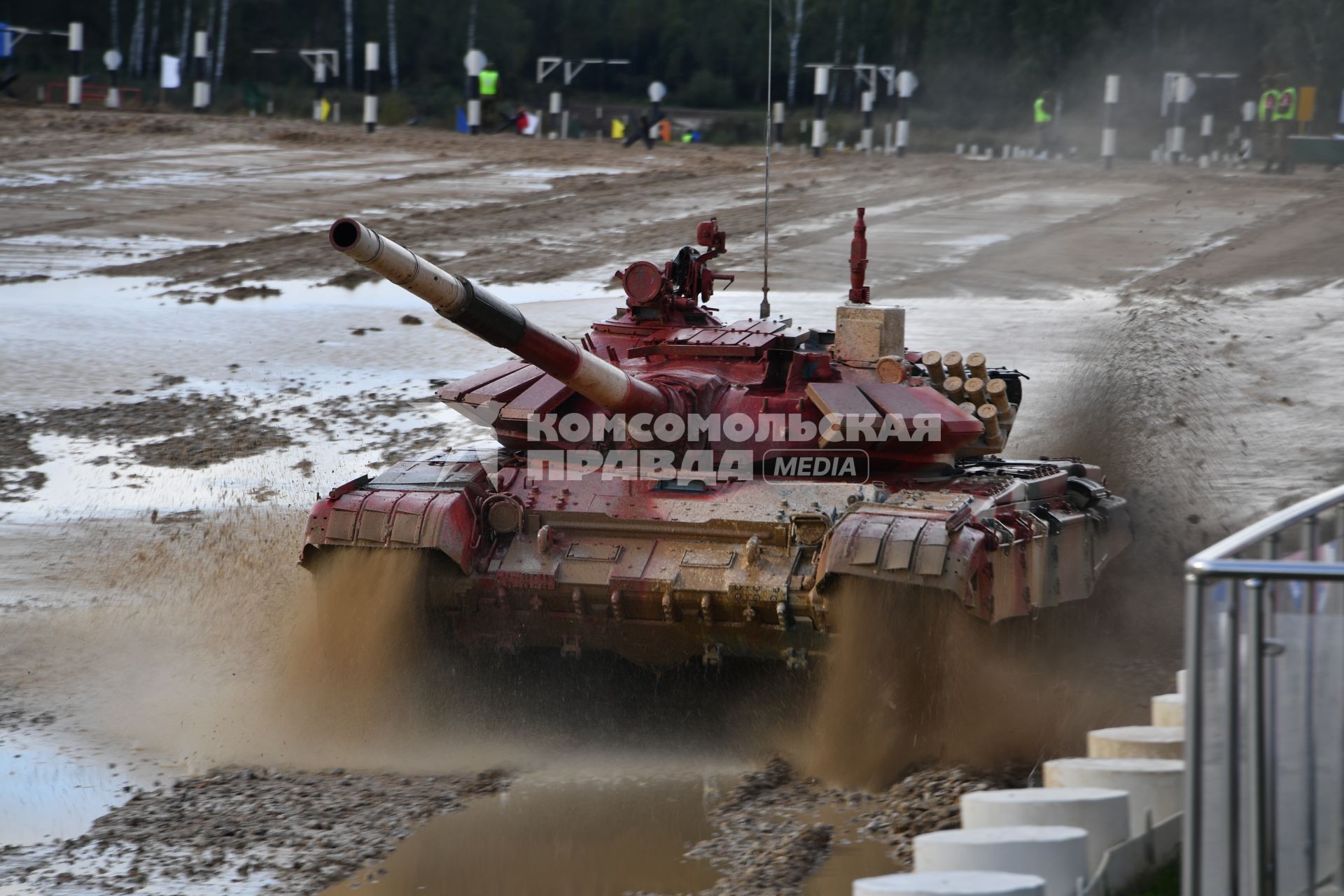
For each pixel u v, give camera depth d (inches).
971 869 961.5
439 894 1135.6
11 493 2490.2
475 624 1589.6
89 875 1170.0
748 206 5255.9
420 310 3784.5
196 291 3961.6
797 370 1777.8
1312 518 1035.3
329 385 3144.7
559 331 3390.7
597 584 1521.9
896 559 1403.8
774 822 1277.1
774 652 1530.5
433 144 7111.2
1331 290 3757.4
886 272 4121.6
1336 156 6889.8
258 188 5600.4
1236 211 4977.9
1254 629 857.5
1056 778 1118.4
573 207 5206.7
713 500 1590.8
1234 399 2871.6
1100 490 1865.2
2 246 4507.9
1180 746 1155.3
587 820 1301.7
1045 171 6363.2
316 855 1211.2
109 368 3260.3
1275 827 895.7
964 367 1814.7
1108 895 993.5
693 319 1920.5
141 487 2532.0
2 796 1353.3
